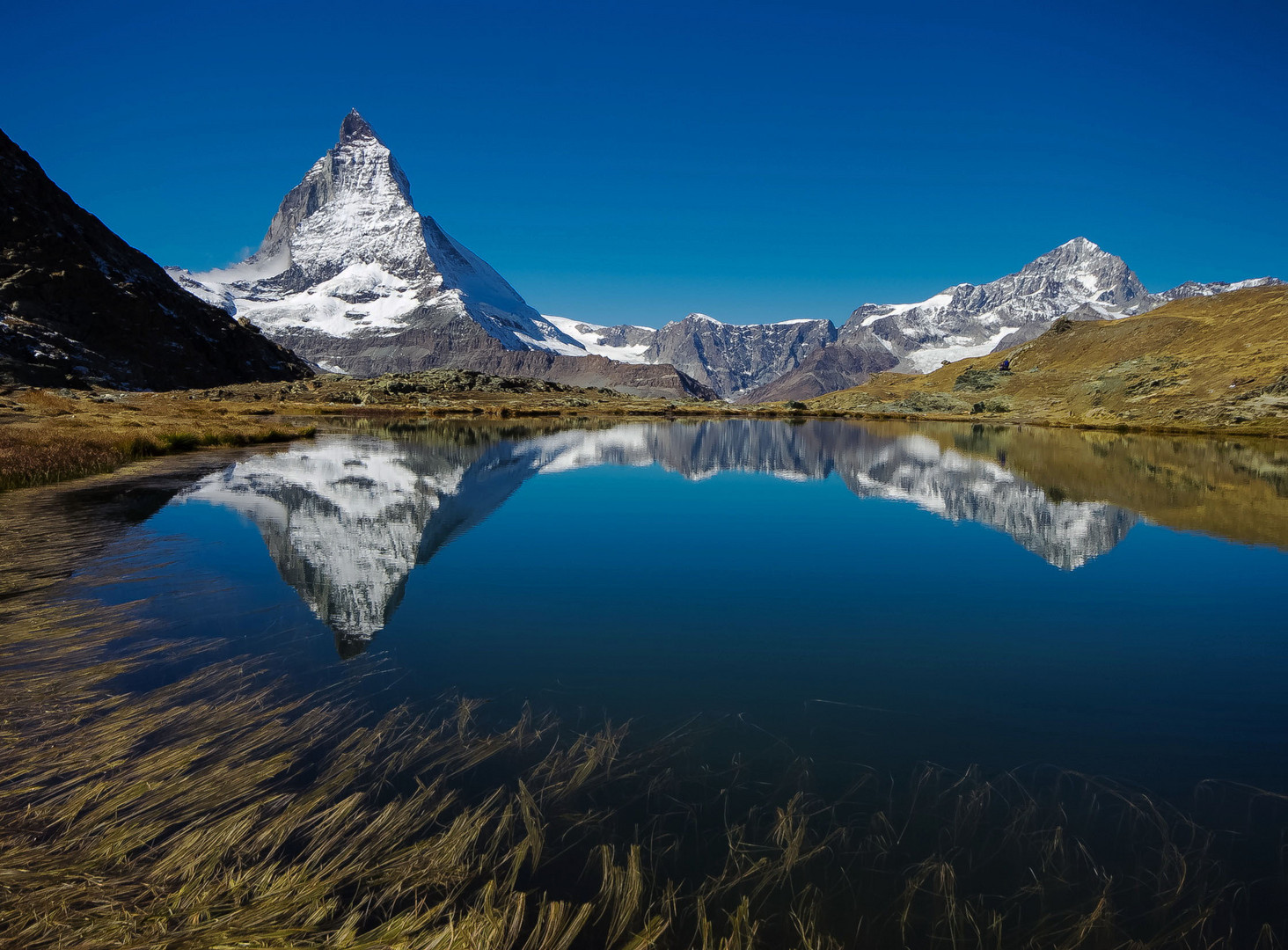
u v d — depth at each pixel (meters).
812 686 8.90
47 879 4.84
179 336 150.62
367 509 21.39
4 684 8.17
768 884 5.12
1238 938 4.69
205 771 6.31
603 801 6.14
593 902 4.84
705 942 4.52
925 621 11.62
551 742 7.18
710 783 6.52
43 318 125.81
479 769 6.60
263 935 4.45
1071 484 30.97
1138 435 72.62
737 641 10.54
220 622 10.73
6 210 135.12
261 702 7.89
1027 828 5.93
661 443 56.31
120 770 6.30
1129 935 4.71
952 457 44.88
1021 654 10.20
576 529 19.69
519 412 113.19
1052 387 147.12
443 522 20.17
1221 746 7.47
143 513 19.48
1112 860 5.51
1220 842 5.77
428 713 7.78
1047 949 4.55
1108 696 8.74
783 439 64.12
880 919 4.80
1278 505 24.73
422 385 166.00
